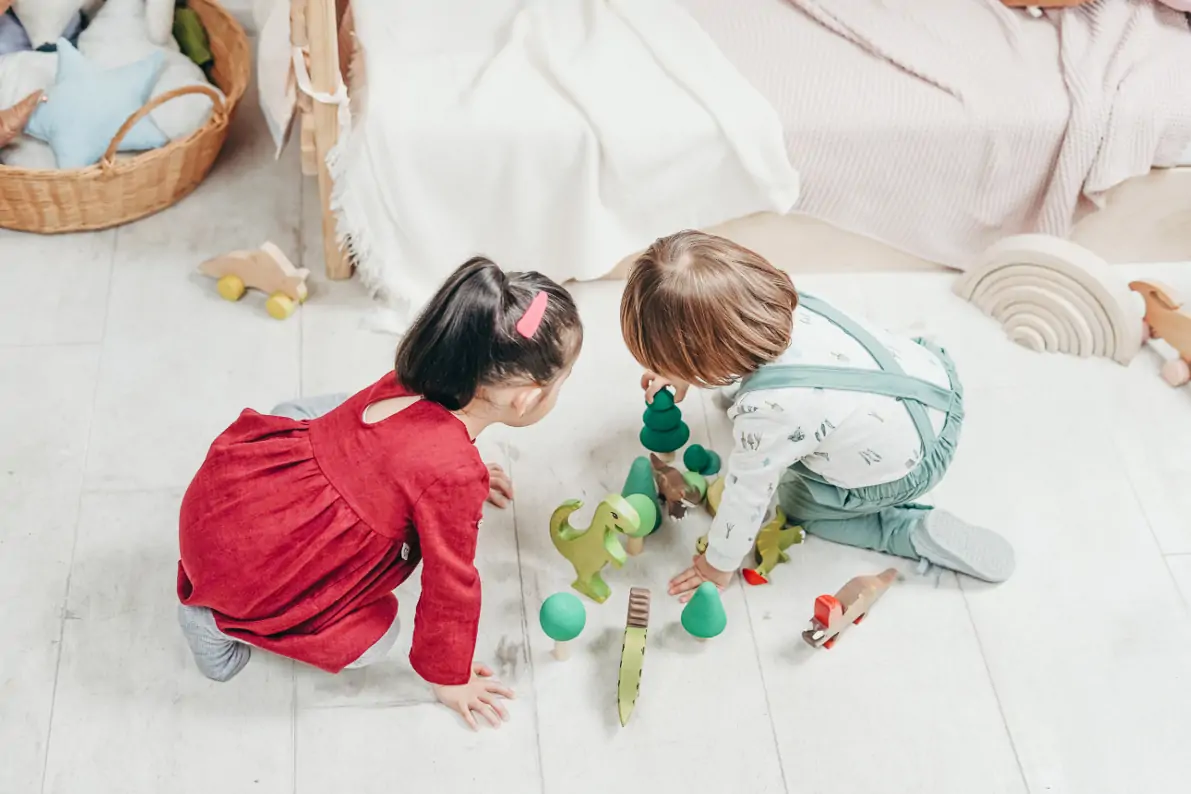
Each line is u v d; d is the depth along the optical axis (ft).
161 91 6.52
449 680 4.57
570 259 6.18
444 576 4.24
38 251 6.33
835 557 5.49
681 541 5.46
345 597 4.49
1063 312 6.23
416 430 4.14
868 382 4.68
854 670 5.10
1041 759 4.90
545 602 4.76
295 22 5.21
